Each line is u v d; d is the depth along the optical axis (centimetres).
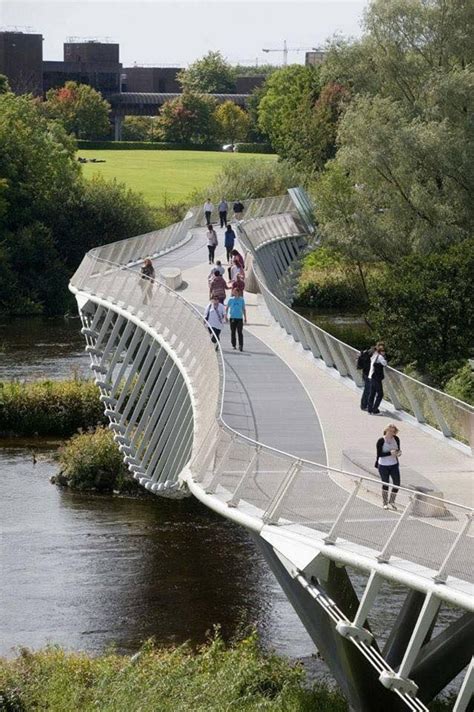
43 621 4025
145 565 4578
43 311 11969
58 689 3170
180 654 3419
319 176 13088
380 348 4169
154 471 4659
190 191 16212
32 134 13450
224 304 6003
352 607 2925
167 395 4984
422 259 7750
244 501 3056
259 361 5034
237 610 4119
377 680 2991
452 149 8656
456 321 7306
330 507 2783
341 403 4306
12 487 5653
